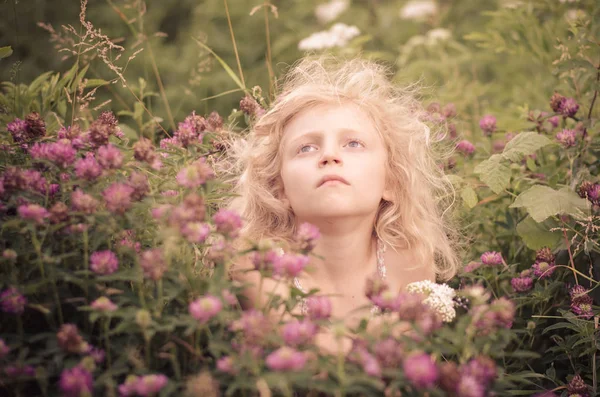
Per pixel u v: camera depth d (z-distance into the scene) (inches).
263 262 48.9
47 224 51.5
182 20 178.5
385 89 78.4
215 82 141.4
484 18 177.0
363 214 64.8
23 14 138.6
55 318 52.3
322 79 80.9
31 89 80.4
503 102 145.7
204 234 47.9
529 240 73.7
